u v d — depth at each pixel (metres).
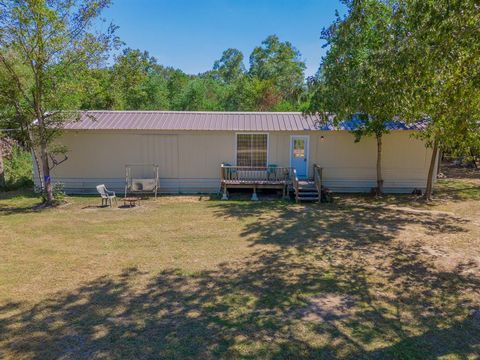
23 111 12.33
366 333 4.42
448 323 4.70
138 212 11.33
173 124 14.71
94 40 11.84
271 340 4.23
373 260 7.05
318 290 5.66
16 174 16.14
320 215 10.98
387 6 10.52
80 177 14.78
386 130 13.39
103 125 14.37
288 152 14.83
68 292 5.49
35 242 8.08
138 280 5.98
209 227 9.51
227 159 14.79
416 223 10.02
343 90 9.09
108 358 3.85
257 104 36.16
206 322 4.64
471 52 5.91
